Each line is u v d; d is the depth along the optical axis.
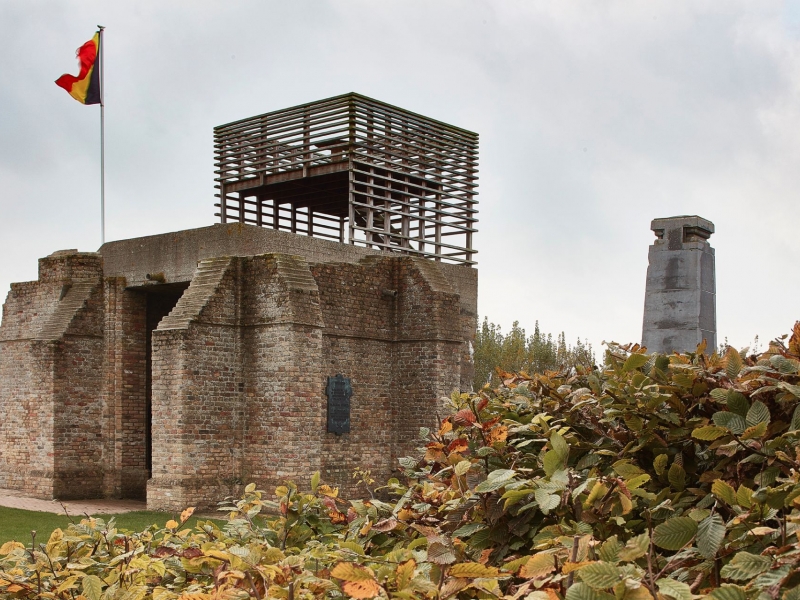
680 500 5.03
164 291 26.67
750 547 4.18
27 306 27.86
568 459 5.52
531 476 5.29
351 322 25.56
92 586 5.21
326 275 24.94
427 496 5.60
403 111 28.11
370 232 27.16
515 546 4.82
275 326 22.75
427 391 26.17
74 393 26.00
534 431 5.61
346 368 25.38
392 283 26.98
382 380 26.48
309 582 4.35
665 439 5.41
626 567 3.59
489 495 4.95
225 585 4.63
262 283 23.08
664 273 14.98
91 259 26.97
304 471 22.42
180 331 22.25
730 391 5.03
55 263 27.25
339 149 27.69
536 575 3.89
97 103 28.56
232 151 29.19
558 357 45.22
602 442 5.58
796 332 5.55
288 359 22.45
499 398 6.33
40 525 19.34
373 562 4.90
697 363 5.75
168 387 22.44
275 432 22.61
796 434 4.74
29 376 27.30
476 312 29.56
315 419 22.81
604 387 5.81
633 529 4.90
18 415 27.39
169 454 22.34
